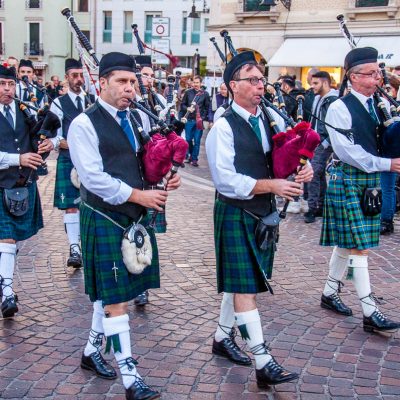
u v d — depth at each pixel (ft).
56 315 12.87
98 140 9.11
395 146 11.84
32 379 10.13
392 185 20.30
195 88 35.78
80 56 12.96
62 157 16.28
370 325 12.25
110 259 9.27
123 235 9.32
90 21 111.45
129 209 9.34
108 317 9.39
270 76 62.69
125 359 9.25
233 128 9.63
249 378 10.31
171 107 11.21
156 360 10.90
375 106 12.31
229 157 9.51
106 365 10.35
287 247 18.69
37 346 11.36
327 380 10.27
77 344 11.50
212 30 65.72
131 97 9.18
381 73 14.57
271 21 61.82
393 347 11.62
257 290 9.84
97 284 9.37
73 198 16.06
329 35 59.21
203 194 27.66
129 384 9.17
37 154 12.45
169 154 9.16
